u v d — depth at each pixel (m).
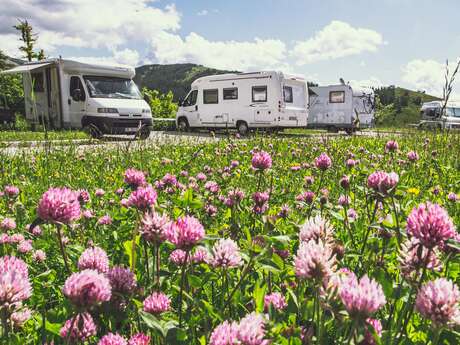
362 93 29.28
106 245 3.19
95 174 7.57
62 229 3.47
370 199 2.51
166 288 2.31
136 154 10.23
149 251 2.77
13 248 3.15
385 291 1.88
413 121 18.31
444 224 1.52
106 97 18.83
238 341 1.20
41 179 6.92
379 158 9.00
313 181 5.80
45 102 20.55
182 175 6.16
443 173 6.78
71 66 19.08
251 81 23.50
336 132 29.92
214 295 2.36
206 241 1.79
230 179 6.02
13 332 1.91
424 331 1.83
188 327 1.87
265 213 3.66
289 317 1.88
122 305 1.72
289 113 23.39
